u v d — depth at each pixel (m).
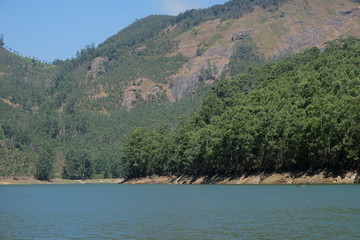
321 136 102.75
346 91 114.31
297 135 108.12
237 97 189.38
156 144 196.50
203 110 188.50
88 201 85.06
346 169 103.94
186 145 169.38
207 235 41.84
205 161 148.25
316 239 38.56
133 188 144.25
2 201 89.69
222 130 134.75
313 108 110.38
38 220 55.00
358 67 141.12
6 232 45.81
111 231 45.47
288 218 49.94
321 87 127.94
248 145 123.62
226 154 136.12
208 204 68.81
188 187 129.12
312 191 82.69
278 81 166.38
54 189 157.50
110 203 77.88
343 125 98.19
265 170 126.81
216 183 143.50
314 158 110.19
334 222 46.19
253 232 42.44
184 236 41.84
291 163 116.19
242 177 133.75
